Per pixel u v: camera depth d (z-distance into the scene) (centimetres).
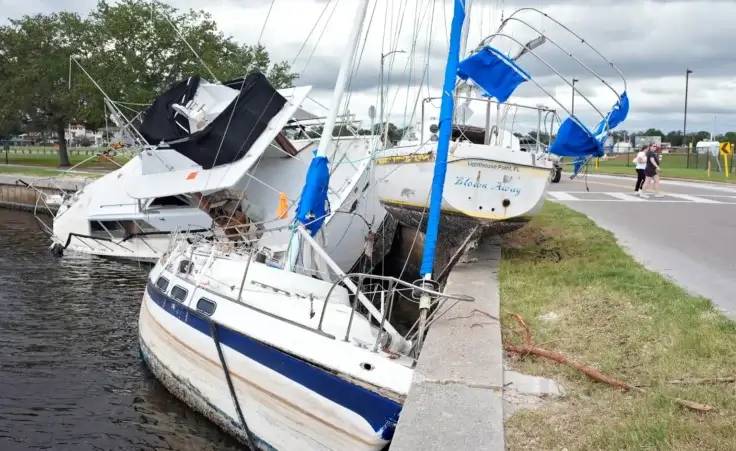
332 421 588
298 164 1348
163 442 772
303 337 630
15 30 4462
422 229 1052
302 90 1273
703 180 2619
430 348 577
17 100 4300
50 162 4838
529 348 572
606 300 713
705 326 594
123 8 3678
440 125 679
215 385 724
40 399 908
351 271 1259
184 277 847
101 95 3612
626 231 1223
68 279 1658
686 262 926
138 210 1562
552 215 1460
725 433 405
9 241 2266
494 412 451
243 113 1191
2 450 773
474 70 847
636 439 401
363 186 1250
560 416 456
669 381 496
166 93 1345
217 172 1197
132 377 977
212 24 3797
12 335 1194
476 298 753
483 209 923
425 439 414
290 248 834
